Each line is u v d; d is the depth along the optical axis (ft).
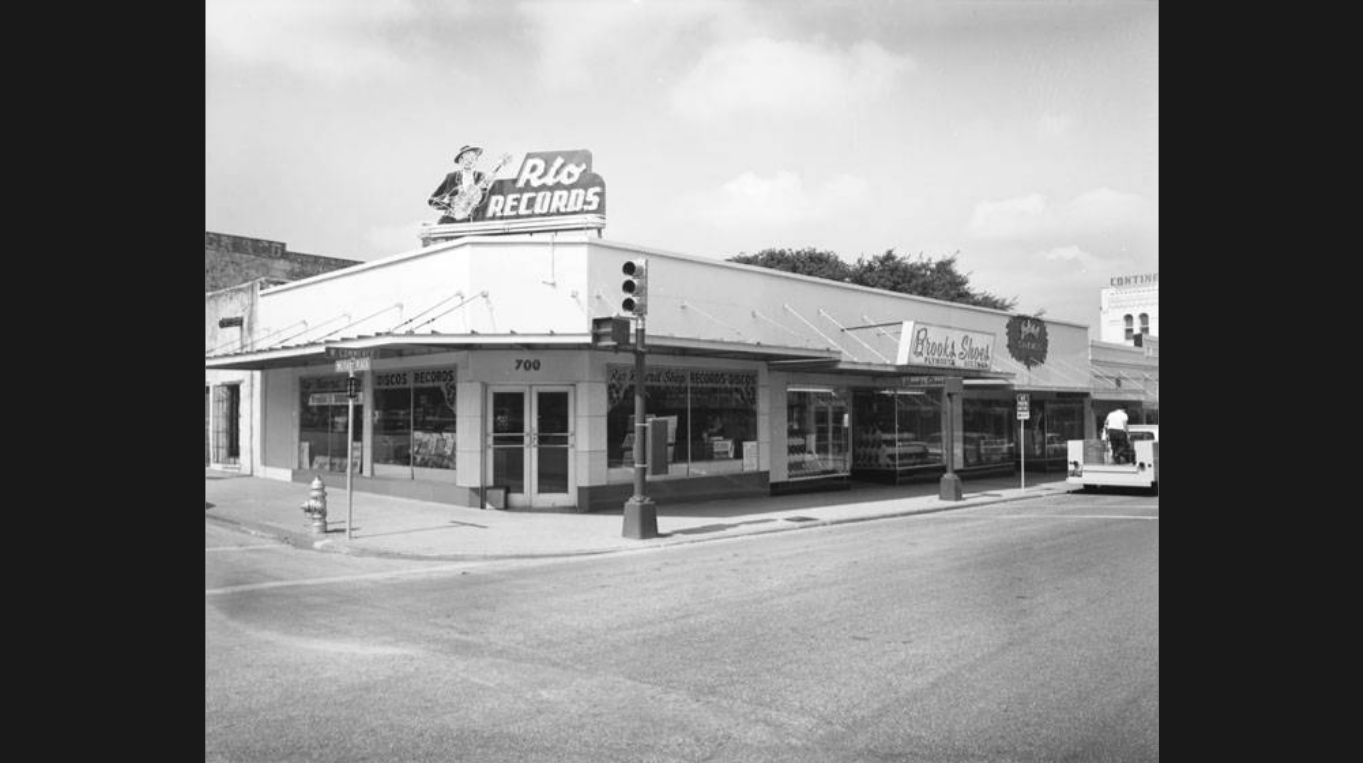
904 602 29.43
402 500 60.85
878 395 85.20
